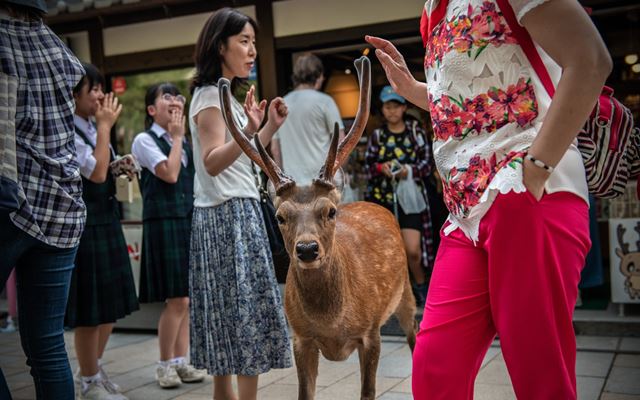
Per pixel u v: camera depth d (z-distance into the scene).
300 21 6.24
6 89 2.52
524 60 1.99
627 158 2.28
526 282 1.92
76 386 4.42
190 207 4.94
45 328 2.71
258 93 6.43
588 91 1.80
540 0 1.83
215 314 3.38
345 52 7.65
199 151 3.43
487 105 2.03
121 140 7.17
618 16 7.43
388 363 4.79
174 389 4.55
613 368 4.37
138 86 7.05
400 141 6.09
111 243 4.37
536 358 1.93
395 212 6.02
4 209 2.42
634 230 5.19
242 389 3.38
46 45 2.72
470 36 2.03
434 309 2.09
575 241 1.95
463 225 2.09
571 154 2.02
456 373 2.04
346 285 3.11
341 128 5.73
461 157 2.07
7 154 2.48
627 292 5.23
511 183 1.90
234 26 3.36
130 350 5.66
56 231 2.67
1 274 2.56
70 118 2.79
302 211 2.83
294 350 3.25
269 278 3.38
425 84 2.63
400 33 6.04
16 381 4.87
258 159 2.95
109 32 6.93
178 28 6.66
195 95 3.38
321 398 4.13
